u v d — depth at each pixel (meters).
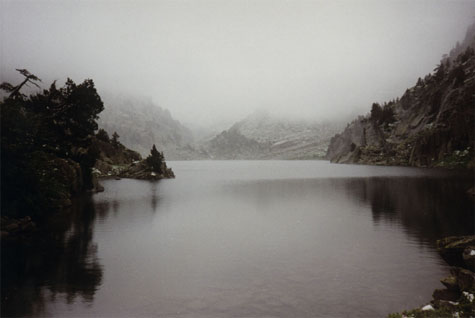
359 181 76.19
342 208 36.19
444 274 15.22
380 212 32.88
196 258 18.12
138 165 104.12
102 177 98.88
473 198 41.75
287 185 69.56
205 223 28.39
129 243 21.47
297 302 12.30
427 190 52.56
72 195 48.19
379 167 166.12
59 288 13.68
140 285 14.06
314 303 12.18
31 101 47.69
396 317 9.97
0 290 13.38
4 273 15.47
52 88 51.25
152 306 11.96
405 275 15.13
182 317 11.08
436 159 148.75
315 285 13.98
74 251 19.47
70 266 16.67
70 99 51.16
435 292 11.66
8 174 25.27
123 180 88.62
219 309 11.70
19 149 27.02
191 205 39.62
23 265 16.73
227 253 19.09
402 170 126.00
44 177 34.50
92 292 13.26
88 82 54.44
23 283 14.20
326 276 15.09
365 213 32.53
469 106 138.38
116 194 52.22
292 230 25.36
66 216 31.73
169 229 25.81
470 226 25.69
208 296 12.86
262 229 25.83
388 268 16.16
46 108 49.28
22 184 27.75
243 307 11.88
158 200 44.72
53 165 41.78
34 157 33.34
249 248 20.20
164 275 15.34
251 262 17.36
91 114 55.03
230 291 13.38
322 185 67.94
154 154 102.00
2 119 25.58
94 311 11.49
